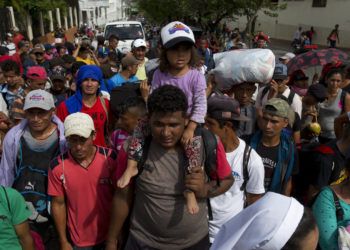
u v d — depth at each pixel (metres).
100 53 12.30
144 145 2.42
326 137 5.23
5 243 2.40
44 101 3.11
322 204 2.44
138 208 2.53
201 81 3.05
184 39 2.92
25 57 9.22
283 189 3.29
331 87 5.16
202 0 21.34
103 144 4.16
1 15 18.45
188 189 2.32
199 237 2.55
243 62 4.00
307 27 32.09
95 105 4.13
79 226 3.01
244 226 1.59
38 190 3.14
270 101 3.22
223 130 2.93
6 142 3.24
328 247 2.37
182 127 2.33
